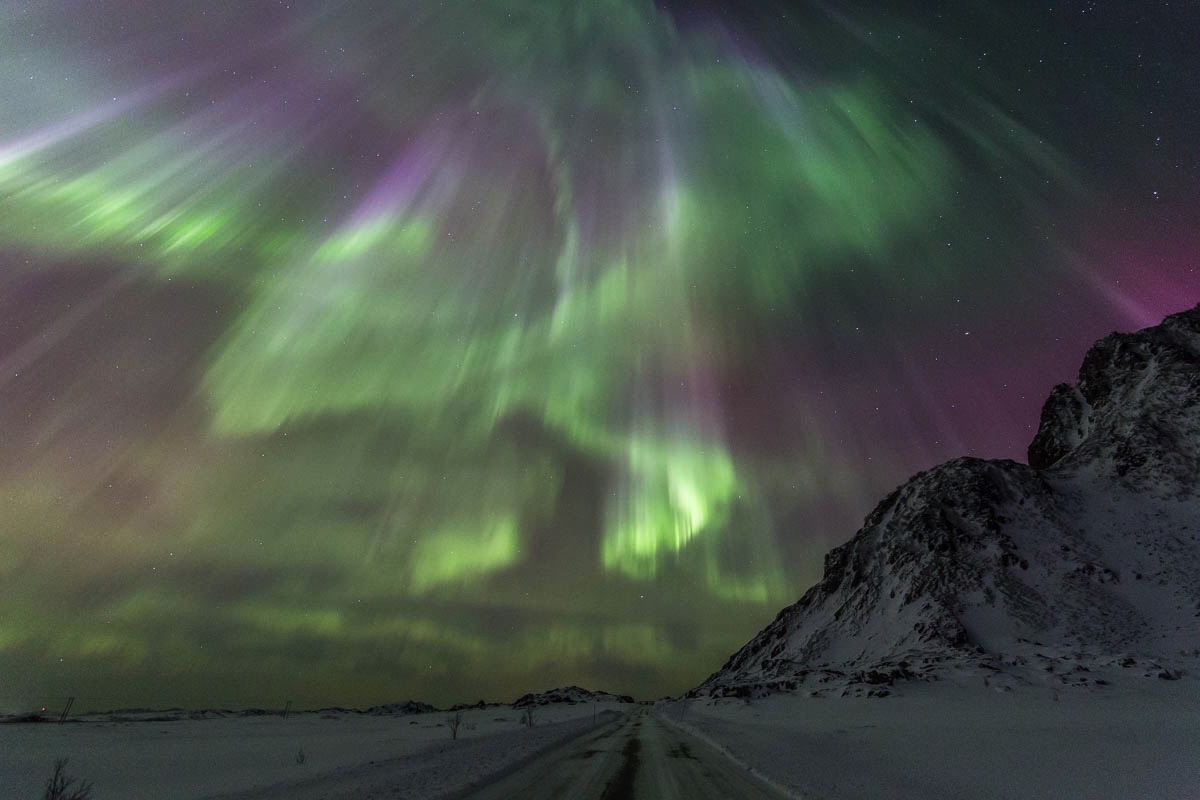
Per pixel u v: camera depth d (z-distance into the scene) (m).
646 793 15.94
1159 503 176.62
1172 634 121.25
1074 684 102.81
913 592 178.62
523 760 24.12
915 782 19.91
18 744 35.59
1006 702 94.00
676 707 130.12
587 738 37.91
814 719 76.50
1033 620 143.50
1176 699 86.75
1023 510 194.88
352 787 17.20
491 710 152.62
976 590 164.38
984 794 18.16
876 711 90.12
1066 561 164.62
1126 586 147.12
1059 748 34.12
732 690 135.25
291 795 15.89
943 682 116.56
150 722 70.38
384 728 64.88
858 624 185.38
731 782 18.14
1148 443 198.75
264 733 52.78
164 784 19.58
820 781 18.39
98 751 32.22
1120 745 35.31
